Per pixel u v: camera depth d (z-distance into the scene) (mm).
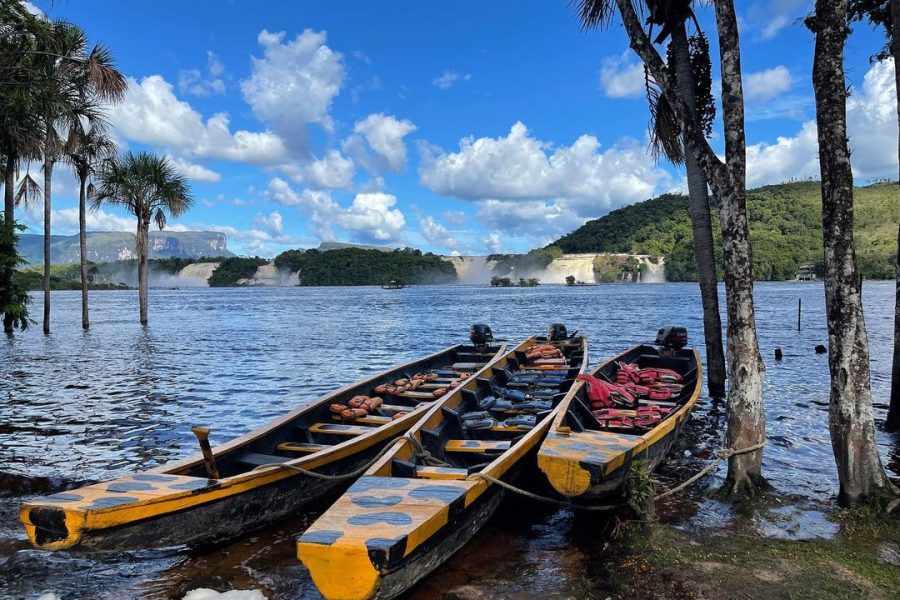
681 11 10312
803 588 4965
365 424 9016
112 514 5082
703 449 9578
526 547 6133
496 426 8516
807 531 6199
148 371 18719
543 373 12227
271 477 6410
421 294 128000
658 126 12711
